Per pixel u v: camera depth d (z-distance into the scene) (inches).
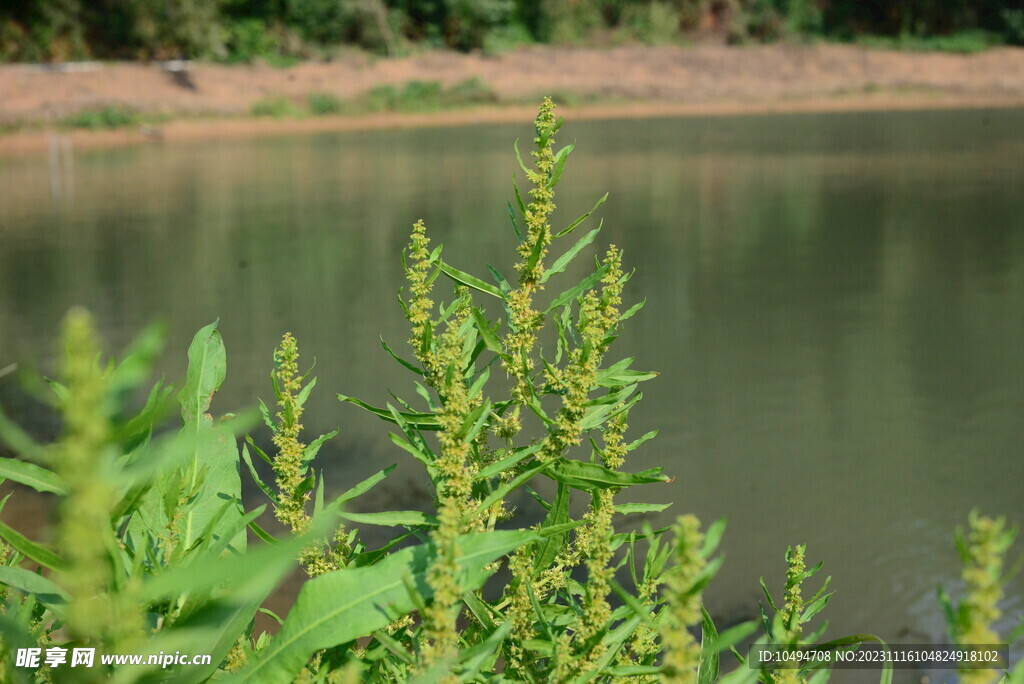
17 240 733.9
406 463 301.0
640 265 616.1
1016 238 685.3
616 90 1969.7
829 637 220.2
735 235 713.6
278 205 872.3
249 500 263.4
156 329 43.0
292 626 58.5
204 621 54.9
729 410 360.8
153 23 1887.3
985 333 461.4
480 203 854.5
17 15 1803.6
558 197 900.6
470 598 72.4
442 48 2158.0
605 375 77.8
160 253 673.6
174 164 1203.2
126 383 42.7
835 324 479.2
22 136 1508.4
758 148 1269.7
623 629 66.6
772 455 319.9
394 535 252.5
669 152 1240.2
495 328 79.6
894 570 248.1
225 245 698.2
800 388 384.8
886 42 2299.5
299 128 1672.0
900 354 427.8
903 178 981.8
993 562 41.0
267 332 465.4
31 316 503.5
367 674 67.1
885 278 577.3
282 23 2043.6
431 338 78.5
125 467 54.9
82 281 589.6
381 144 1407.5
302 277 587.2
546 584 74.1
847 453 320.5
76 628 48.6
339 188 971.9
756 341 450.0
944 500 286.0
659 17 2304.4
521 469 78.4
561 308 83.3
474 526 67.3
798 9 2342.5
